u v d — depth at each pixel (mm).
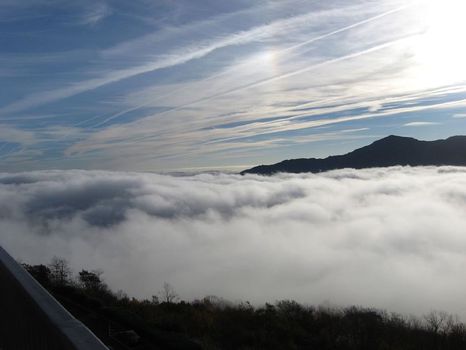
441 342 24062
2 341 3258
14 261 3305
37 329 2320
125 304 21469
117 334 13211
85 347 1657
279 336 20000
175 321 18484
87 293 21453
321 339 21000
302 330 22109
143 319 16031
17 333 2848
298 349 19094
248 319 22391
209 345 14766
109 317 15359
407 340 24266
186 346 13273
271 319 22719
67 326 1904
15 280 2889
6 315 3207
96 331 13633
